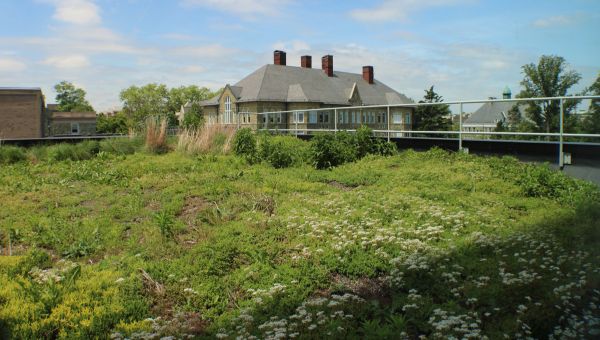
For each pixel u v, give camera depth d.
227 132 16.31
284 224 6.81
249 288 4.84
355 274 5.19
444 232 6.25
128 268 5.33
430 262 5.12
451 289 4.57
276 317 4.09
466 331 3.70
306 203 7.98
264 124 25.11
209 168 11.83
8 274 5.08
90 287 4.76
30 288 4.61
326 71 50.47
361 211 7.27
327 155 11.95
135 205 8.05
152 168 11.89
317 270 5.20
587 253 5.06
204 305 4.61
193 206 7.98
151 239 6.25
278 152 12.43
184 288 4.86
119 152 15.40
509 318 4.04
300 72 47.78
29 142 17.59
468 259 5.24
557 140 11.02
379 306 4.45
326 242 5.98
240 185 9.29
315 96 44.66
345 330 3.88
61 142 18.39
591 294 4.36
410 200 7.84
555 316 4.09
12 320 4.07
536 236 5.81
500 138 12.27
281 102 43.34
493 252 5.48
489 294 4.40
